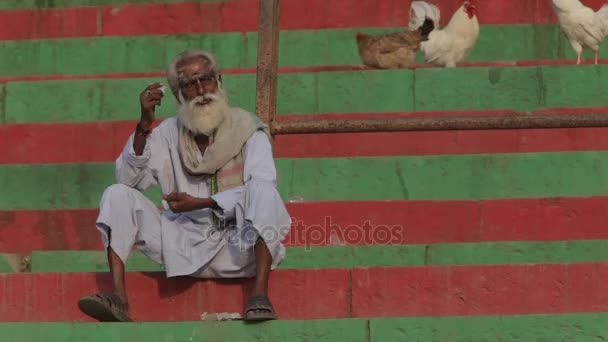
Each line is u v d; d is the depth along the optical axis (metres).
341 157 28.91
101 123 30.70
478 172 28.30
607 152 28.11
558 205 26.77
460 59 35.09
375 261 25.17
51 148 30.70
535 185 28.14
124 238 20.59
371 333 19.45
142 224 20.94
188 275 20.94
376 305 20.73
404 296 20.72
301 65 36.16
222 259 20.77
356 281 20.80
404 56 34.72
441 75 31.42
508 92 31.16
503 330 19.45
